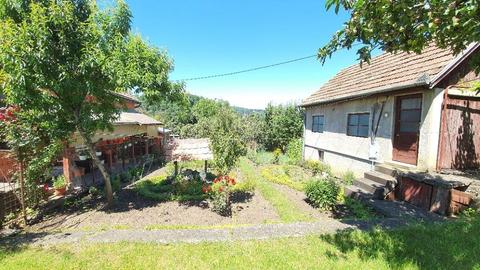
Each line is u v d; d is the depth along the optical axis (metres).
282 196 7.95
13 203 6.37
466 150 7.53
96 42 5.89
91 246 4.57
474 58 4.04
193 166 14.02
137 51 6.25
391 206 6.66
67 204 7.60
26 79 5.32
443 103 7.11
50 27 5.58
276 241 4.68
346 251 4.25
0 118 6.12
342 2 3.22
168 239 4.83
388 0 2.75
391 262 3.84
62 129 6.76
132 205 7.45
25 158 6.45
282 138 20.31
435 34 3.10
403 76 8.26
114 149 13.54
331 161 12.59
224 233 5.09
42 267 3.92
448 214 5.98
